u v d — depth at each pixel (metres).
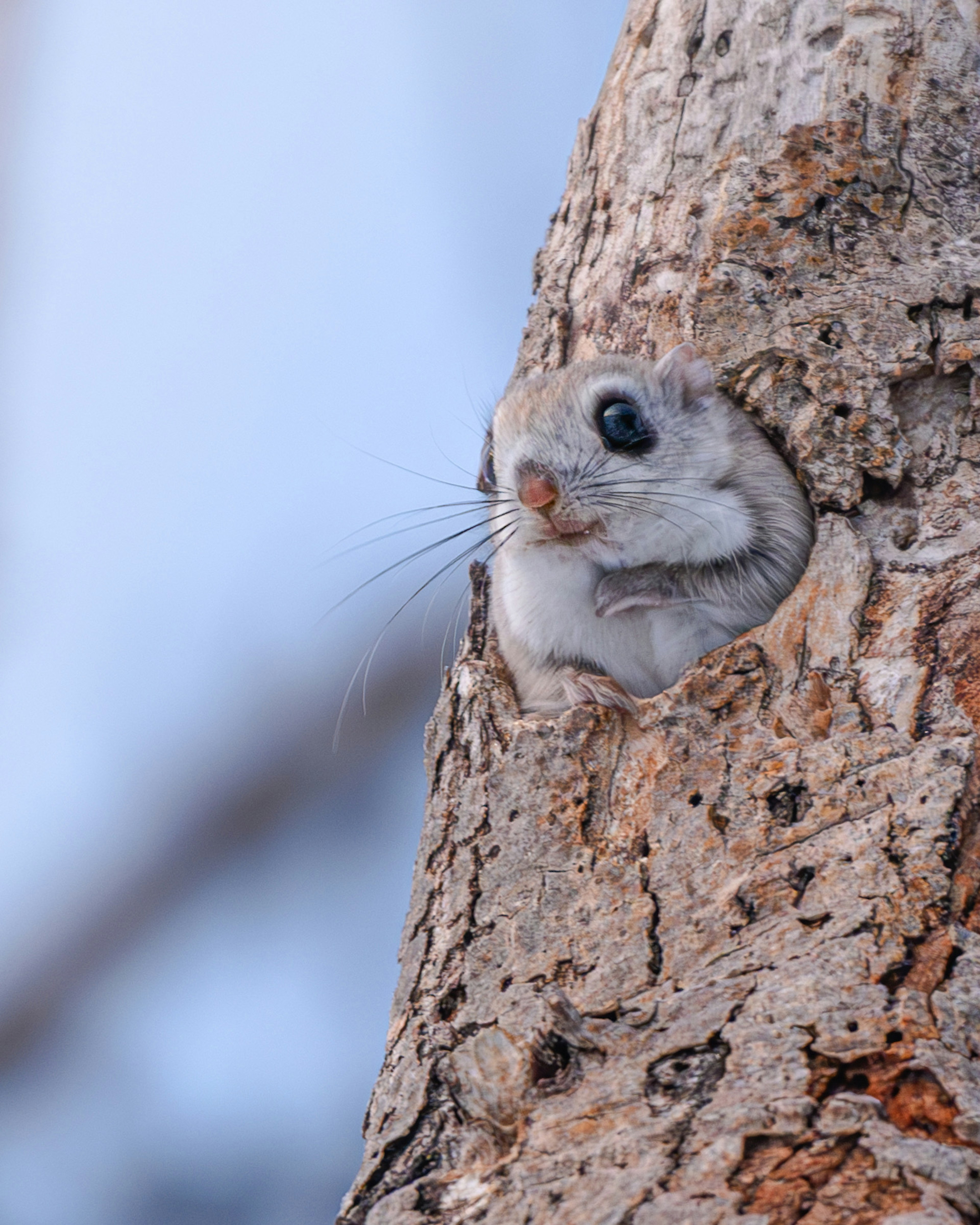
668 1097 3.45
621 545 3.55
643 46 3.61
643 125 3.60
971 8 3.58
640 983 3.47
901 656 3.50
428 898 3.50
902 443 3.53
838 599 3.51
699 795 3.49
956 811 3.47
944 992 3.45
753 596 3.54
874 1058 3.45
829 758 3.48
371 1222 3.45
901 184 3.56
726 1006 3.46
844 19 3.58
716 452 3.55
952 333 3.54
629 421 3.55
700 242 3.57
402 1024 3.48
